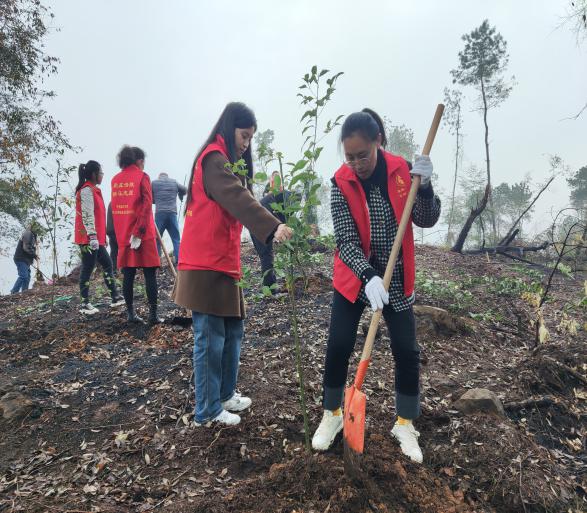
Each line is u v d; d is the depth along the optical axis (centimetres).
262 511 193
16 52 1183
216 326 252
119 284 536
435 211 218
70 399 309
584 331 462
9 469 240
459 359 372
